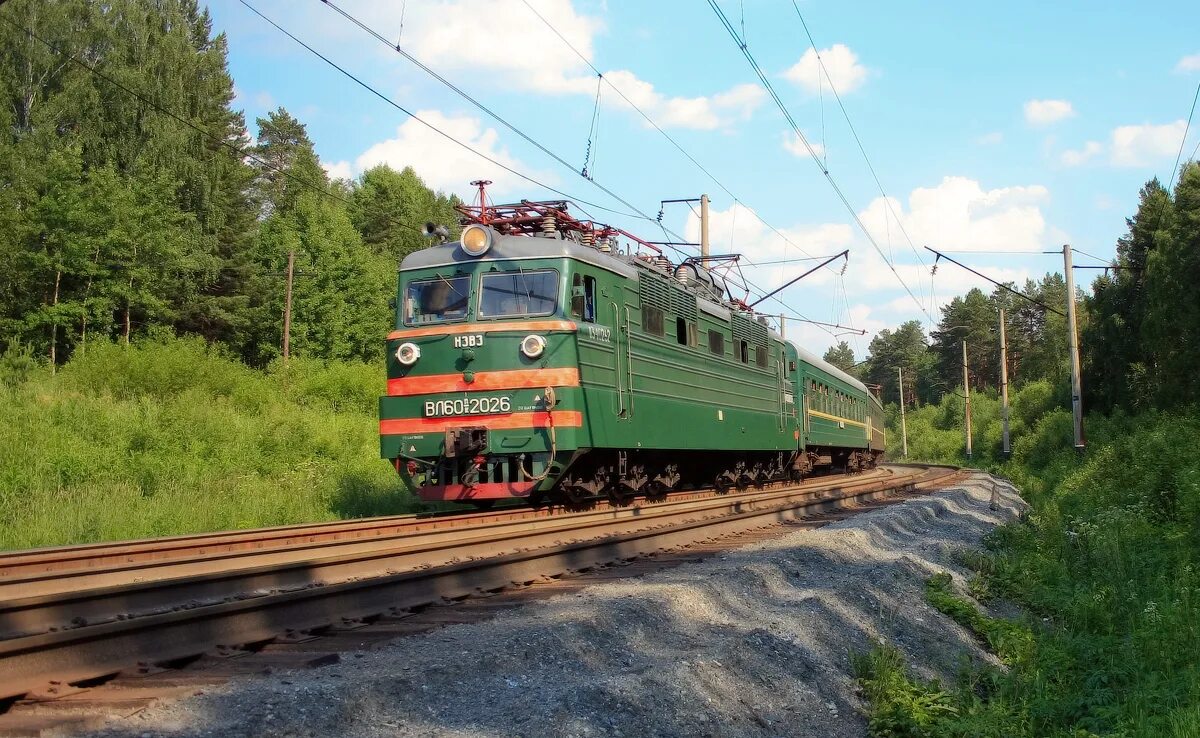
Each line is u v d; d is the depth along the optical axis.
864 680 7.14
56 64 47.69
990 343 104.81
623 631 7.18
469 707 5.16
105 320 37.03
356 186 81.69
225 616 6.07
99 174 37.69
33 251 36.38
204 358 31.14
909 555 12.30
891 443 87.00
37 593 8.08
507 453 13.88
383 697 4.99
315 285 49.56
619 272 15.55
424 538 12.21
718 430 19.56
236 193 53.66
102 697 4.71
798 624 7.90
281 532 11.91
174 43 49.78
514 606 7.69
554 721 4.88
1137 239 50.62
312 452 22.73
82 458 17.23
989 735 6.41
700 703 5.70
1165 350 38.19
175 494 16.03
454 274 14.58
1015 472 40.00
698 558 11.21
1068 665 8.44
